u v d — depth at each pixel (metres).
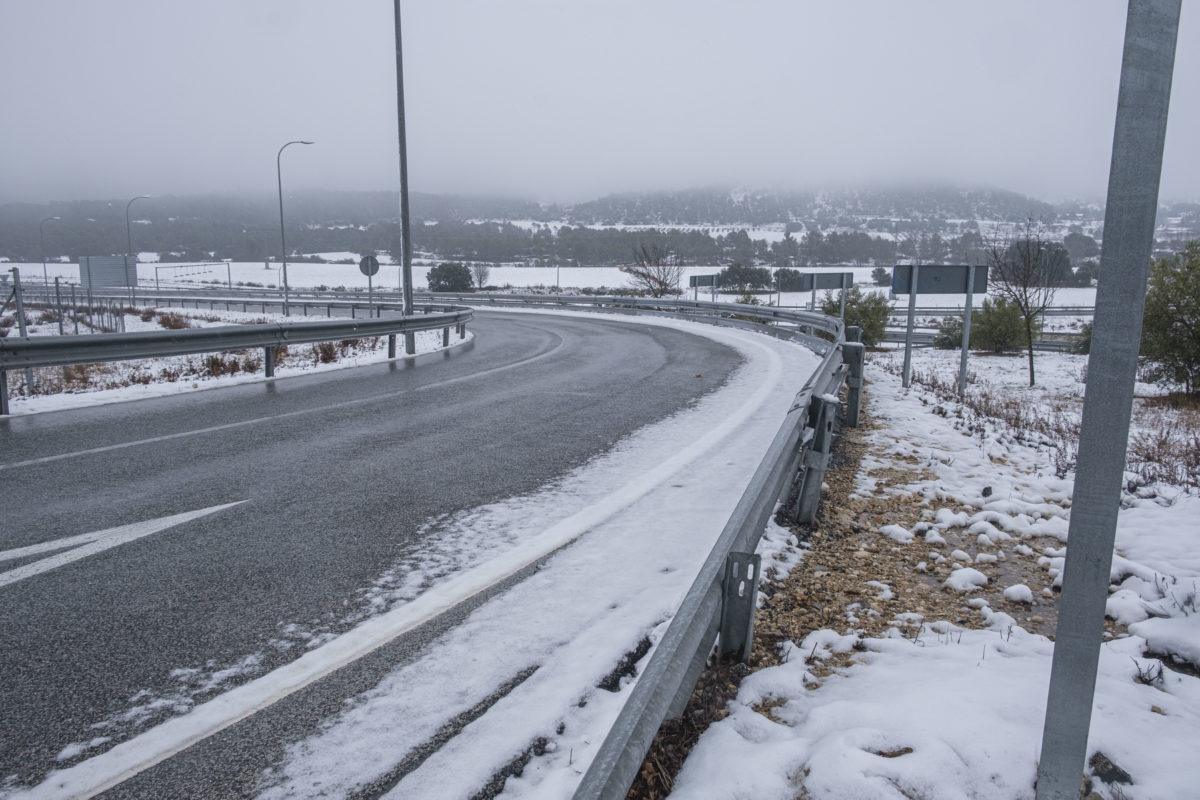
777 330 21.77
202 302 50.78
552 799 2.51
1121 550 5.11
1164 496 6.23
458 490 6.20
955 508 6.00
